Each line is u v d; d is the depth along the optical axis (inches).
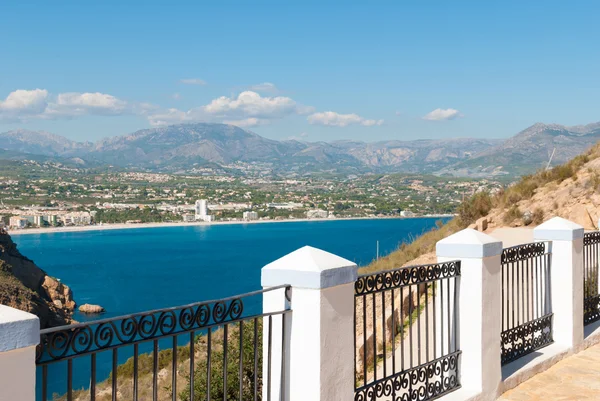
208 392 150.3
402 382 221.9
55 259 6146.7
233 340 390.0
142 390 617.3
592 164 813.2
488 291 256.1
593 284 394.3
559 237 335.0
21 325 104.0
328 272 172.1
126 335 129.0
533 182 853.8
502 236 697.6
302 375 171.3
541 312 333.7
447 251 256.1
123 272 4904.0
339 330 179.3
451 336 255.0
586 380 289.4
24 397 105.0
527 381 287.9
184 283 4128.9
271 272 175.5
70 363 116.3
